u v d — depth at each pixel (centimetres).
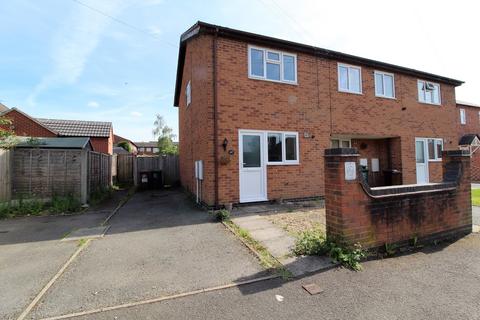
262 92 880
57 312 271
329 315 260
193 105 1026
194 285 325
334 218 410
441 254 429
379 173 1275
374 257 410
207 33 816
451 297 291
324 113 995
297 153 931
